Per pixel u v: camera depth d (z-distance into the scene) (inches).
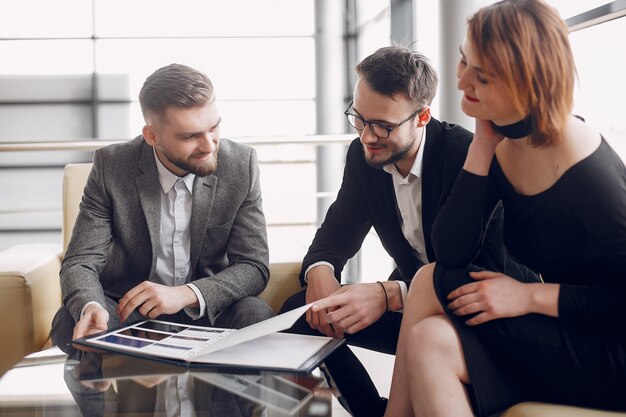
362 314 55.4
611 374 41.7
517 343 43.4
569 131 42.8
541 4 40.9
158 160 67.9
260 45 287.7
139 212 67.8
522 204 46.2
